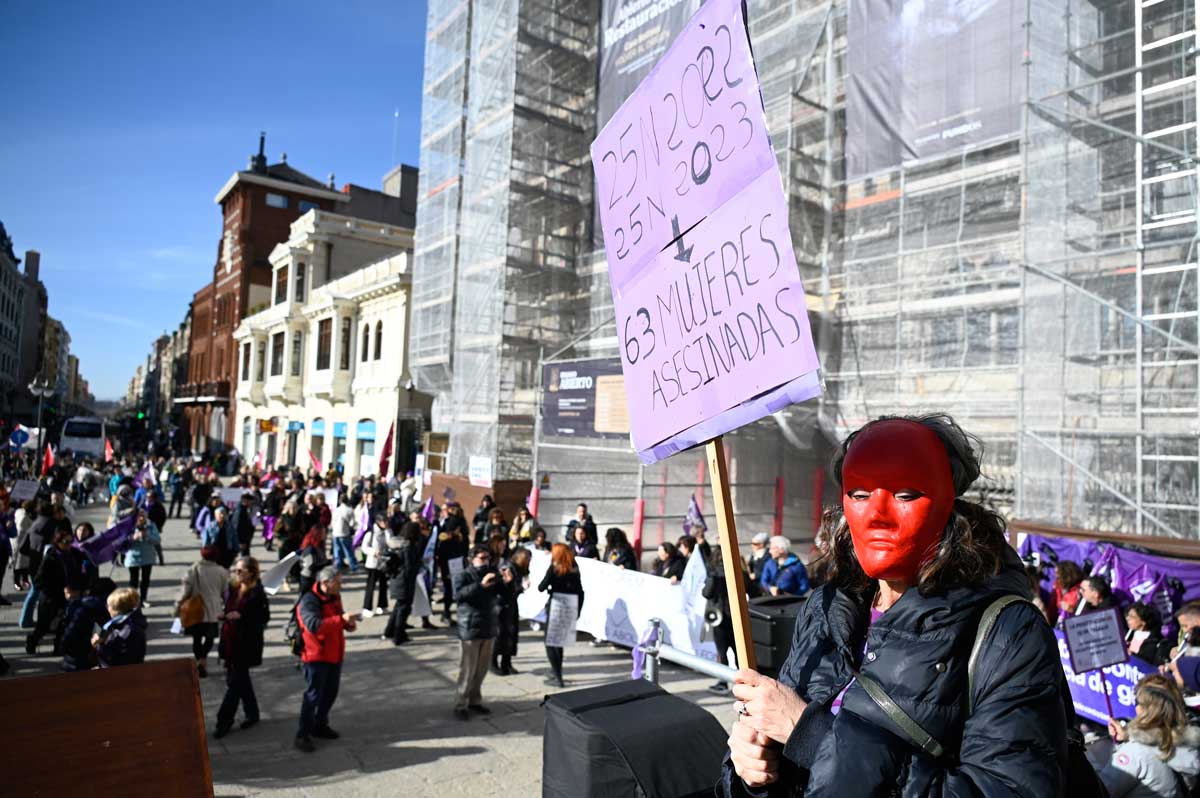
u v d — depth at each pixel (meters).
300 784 5.87
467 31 22.28
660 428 2.09
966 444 1.45
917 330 13.41
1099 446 9.53
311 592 6.77
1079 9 10.52
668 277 2.07
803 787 1.41
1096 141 10.23
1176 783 3.63
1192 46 9.80
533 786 5.88
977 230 12.55
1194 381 9.18
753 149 1.76
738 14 1.80
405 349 27.41
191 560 16.33
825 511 1.70
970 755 1.13
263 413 41.38
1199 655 5.26
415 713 7.50
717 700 7.89
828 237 14.50
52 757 1.88
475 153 20.23
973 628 1.22
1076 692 6.47
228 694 6.85
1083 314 9.79
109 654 6.32
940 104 12.77
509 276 18.59
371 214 46.12
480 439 19.27
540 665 9.30
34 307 98.38
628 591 9.44
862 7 14.20
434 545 11.49
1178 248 9.41
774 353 1.69
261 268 48.56
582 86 20.23
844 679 1.47
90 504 27.94
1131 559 7.36
